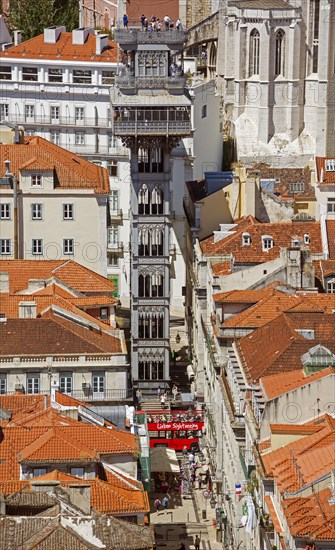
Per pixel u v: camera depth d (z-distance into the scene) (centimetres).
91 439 19412
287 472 17288
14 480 18562
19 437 19250
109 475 19062
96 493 18300
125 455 19338
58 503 17250
